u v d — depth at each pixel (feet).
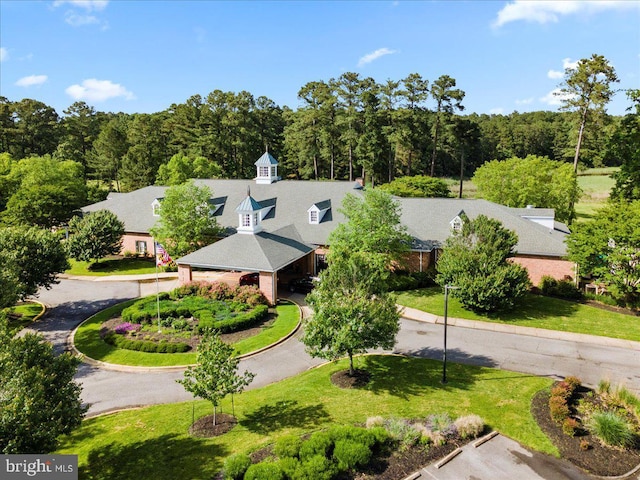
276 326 93.30
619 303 98.22
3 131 289.74
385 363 75.31
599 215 98.84
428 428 52.21
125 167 270.26
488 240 96.58
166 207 131.54
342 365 75.20
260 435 52.37
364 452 44.93
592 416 53.06
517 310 99.04
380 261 105.40
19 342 46.50
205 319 92.02
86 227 143.74
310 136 272.10
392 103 245.65
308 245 128.06
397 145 239.09
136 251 160.45
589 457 47.70
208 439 52.21
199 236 134.92
